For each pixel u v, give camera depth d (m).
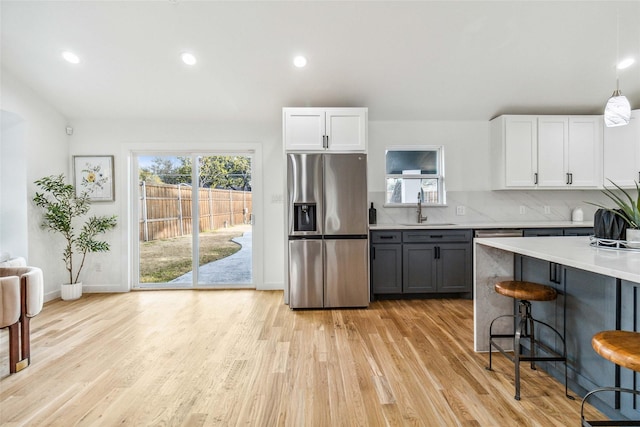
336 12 2.79
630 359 1.12
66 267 3.97
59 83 3.57
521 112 4.23
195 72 3.42
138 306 3.61
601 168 4.09
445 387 1.97
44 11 2.76
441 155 4.42
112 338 2.73
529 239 2.37
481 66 3.40
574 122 4.07
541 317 2.19
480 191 4.40
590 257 1.60
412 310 3.48
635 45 3.15
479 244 2.44
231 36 3.00
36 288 2.30
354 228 3.54
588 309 1.78
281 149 4.28
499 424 1.64
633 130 4.02
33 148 3.69
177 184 4.39
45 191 3.80
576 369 1.88
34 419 1.69
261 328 2.96
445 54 3.23
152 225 4.39
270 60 3.27
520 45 3.14
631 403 1.55
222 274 4.41
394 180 4.45
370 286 3.79
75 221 4.19
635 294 1.50
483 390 1.94
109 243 4.22
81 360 2.34
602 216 1.97
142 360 2.34
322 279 3.53
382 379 2.07
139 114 4.11
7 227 3.62
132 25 2.88
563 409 1.75
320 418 1.69
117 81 3.54
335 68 3.38
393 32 2.97
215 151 4.33
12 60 3.25
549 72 3.50
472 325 3.03
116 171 4.22
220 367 2.23
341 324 3.06
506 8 2.78
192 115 4.13
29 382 2.04
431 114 4.21
